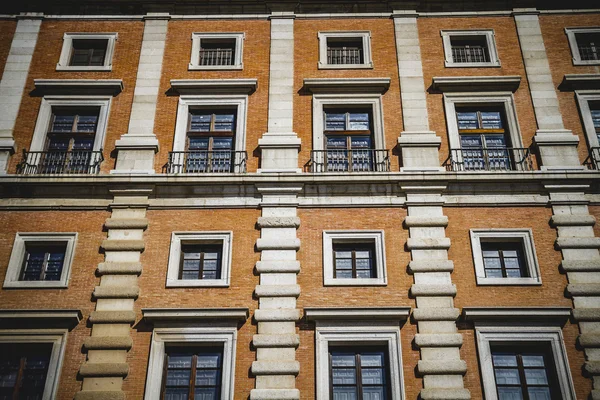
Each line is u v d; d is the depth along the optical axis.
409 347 16.67
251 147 20.36
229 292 17.58
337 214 18.88
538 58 22.08
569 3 23.41
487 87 21.36
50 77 22.00
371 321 16.98
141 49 22.59
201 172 19.69
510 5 23.44
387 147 20.28
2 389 16.44
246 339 16.86
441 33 22.81
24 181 19.22
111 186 19.28
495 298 17.39
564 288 17.52
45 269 18.28
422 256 18.03
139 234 18.53
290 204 18.95
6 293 17.50
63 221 18.80
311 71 22.06
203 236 18.53
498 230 18.47
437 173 19.22
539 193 19.11
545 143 20.03
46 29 23.14
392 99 21.28
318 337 16.77
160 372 16.45
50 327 16.98
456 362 16.28
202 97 21.39
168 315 16.92
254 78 21.69
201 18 23.44
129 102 21.38
